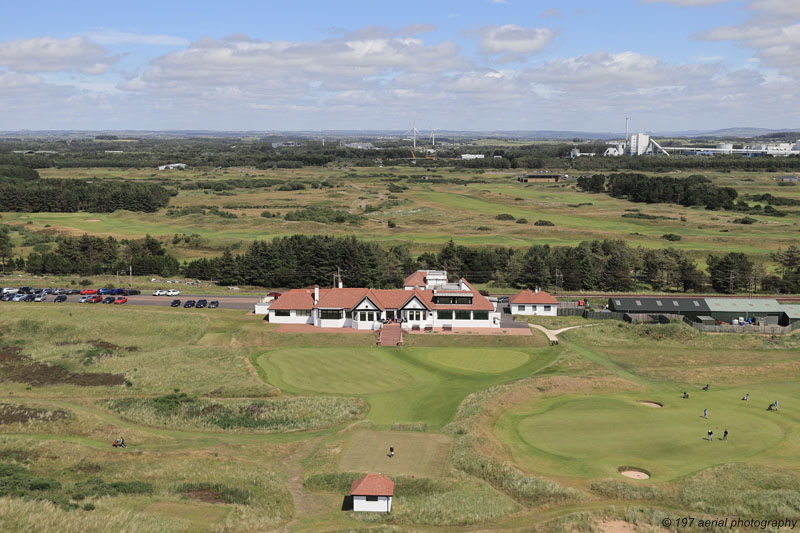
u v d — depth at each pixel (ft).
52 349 356.79
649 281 544.62
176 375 321.32
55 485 207.92
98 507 191.11
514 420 266.77
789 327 399.03
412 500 202.39
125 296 464.65
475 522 187.83
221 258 555.28
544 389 302.25
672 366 344.90
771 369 335.67
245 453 242.78
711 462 223.51
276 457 240.53
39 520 177.58
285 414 277.23
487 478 217.36
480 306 398.83
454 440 249.14
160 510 192.13
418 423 267.18
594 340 382.42
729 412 275.39
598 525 179.32
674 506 193.77
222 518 187.83
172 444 250.78
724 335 389.80
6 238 611.47
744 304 429.38
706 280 514.27
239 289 506.48
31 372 325.83
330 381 319.68
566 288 518.37
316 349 366.43
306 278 516.32
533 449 237.25
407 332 384.88
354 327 395.14
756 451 232.94
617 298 436.35
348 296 404.16
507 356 356.18
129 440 252.62
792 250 547.49
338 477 217.56
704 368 337.52
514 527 184.65
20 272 565.94
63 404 287.69
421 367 339.77
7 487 200.95
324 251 514.68
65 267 558.15
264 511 194.90
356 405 287.07
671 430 254.06
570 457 229.66
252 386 307.17
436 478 216.74
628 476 215.31
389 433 256.73
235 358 346.13
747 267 518.37
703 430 254.06
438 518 189.67
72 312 412.98
